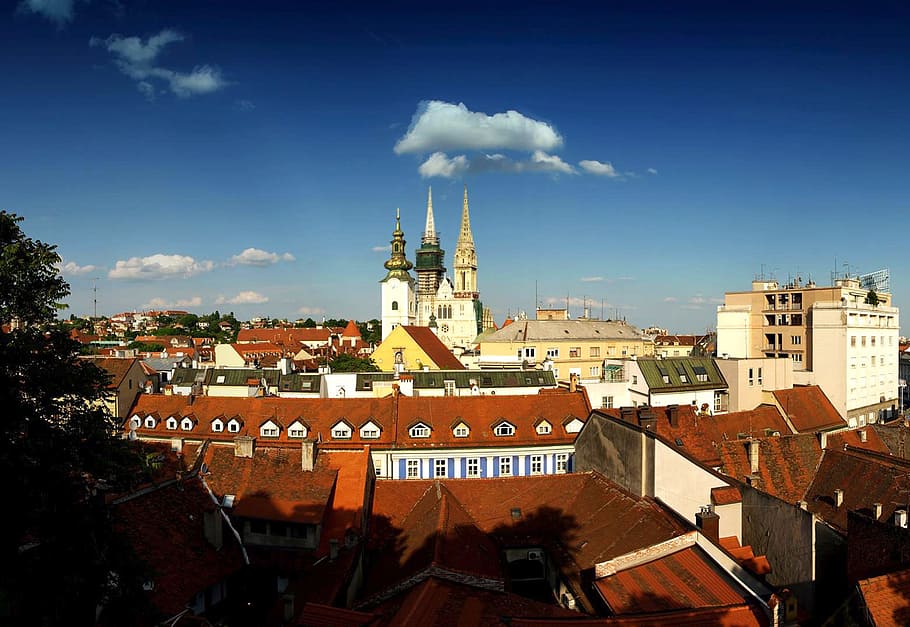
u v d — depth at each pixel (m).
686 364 102.12
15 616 25.56
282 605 41.06
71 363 28.94
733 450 58.72
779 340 114.12
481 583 35.47
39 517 25.78
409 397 77.31
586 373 146.50
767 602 30.31
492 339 147.88
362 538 48.94
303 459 54.44
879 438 69.81
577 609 38.69
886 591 25.77
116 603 27.66
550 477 55.62
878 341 111.19
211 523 46.97
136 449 33.88
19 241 28.88
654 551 36.97
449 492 53.66
